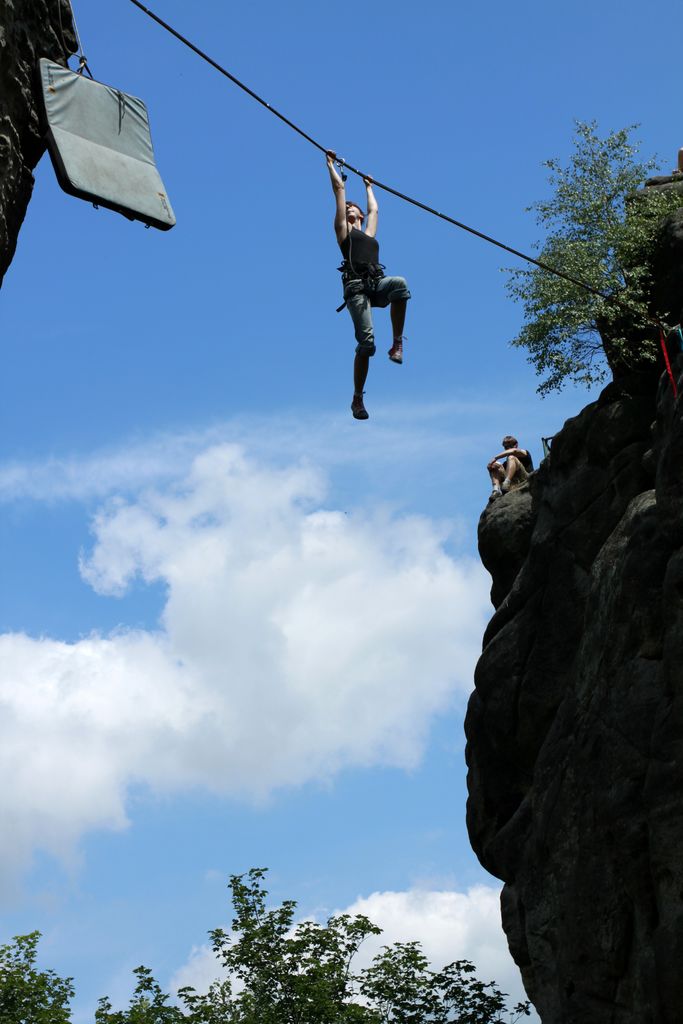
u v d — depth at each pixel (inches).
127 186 433.4
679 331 971.3
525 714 1007.6
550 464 1081.4
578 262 992.9
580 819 899.4
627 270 1011.9
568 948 884.0
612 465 1010.1
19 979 1207.6
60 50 443.8
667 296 1005.8
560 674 996.6
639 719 867.4
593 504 1016.9
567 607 1008.2
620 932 853.2
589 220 1023.6
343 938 1316.4
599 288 994.1
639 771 859.4
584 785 903.1
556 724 961.5
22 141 427.5
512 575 1117.7
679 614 837.8
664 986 797.2
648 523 911.7
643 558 900.6
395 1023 1243.8
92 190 421.7
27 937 1256.8
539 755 967.0
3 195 408.5
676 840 808.9
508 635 1042.7
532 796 987.9
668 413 936.9
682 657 829.8
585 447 1047.0
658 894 831.1
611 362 1035.3
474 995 1241.4
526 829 981.2
